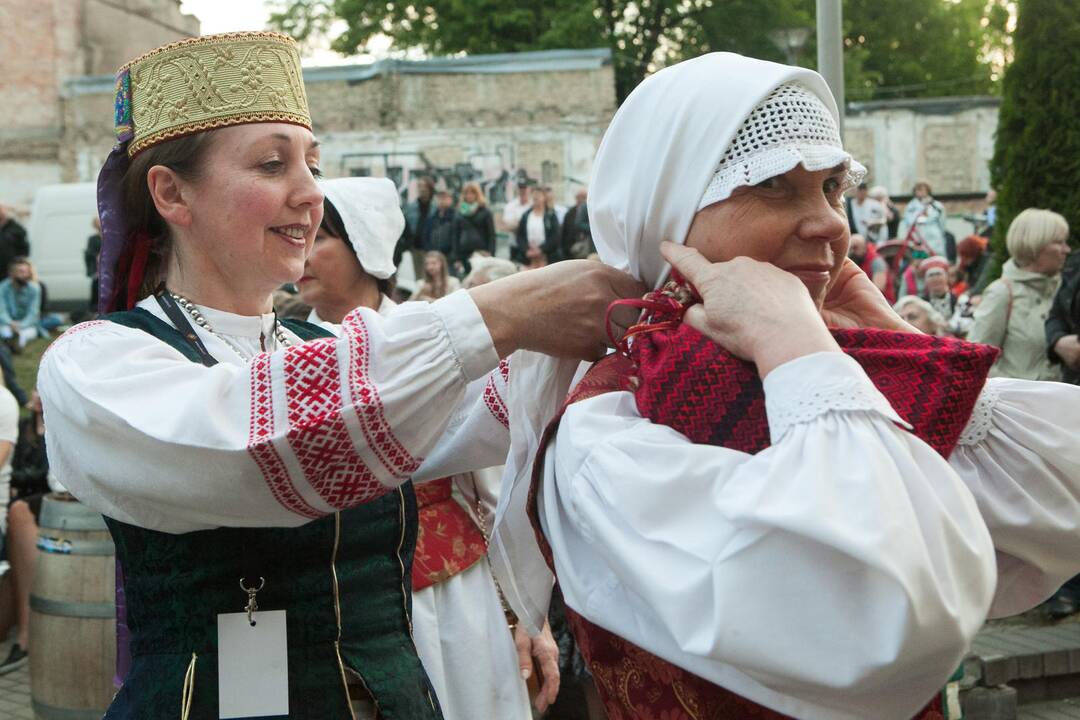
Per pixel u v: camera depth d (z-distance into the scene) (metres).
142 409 1.37
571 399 1.37
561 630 3.39
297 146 1.59
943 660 1.09
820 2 3.69
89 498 1.49
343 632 1.56
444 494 2.34
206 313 1.63
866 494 1.06
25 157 20.78
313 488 1.35
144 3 23.44
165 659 1.51
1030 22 6.94
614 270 1.43
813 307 1.22
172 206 1.58
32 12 21.25
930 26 32.53
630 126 1.40
